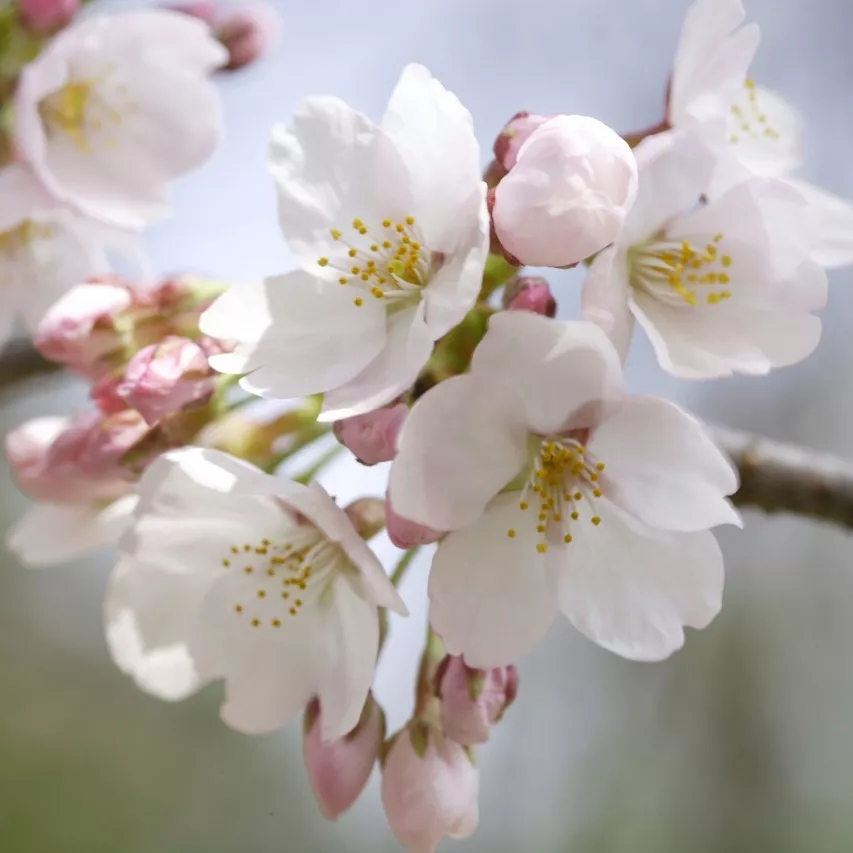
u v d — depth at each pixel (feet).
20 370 1.45
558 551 1.20
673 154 1.20
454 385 1.18
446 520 1.18
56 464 1.25
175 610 1.27
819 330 1.22
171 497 1.22
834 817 2.04
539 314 1.18
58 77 1.34
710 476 1.18
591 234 1.17
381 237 1.23
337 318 1.22
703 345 1.22
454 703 1.21
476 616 1.19
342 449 1.25
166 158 1.38
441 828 1.22
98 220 1.37
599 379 1.18
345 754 1.22
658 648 1.20
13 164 1.35
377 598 1.20
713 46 1.22
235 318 1.22
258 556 1.25
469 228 1.19
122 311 1.26
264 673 1.24
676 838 2.01
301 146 1.23
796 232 1.22
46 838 2.00
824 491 1.33
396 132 1.22
